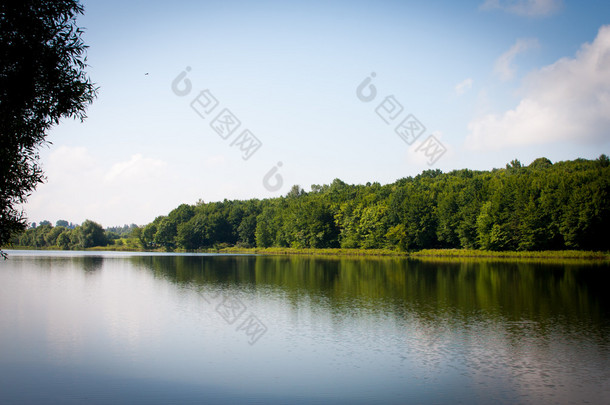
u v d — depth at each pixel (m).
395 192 119.38
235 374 20.91
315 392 18.73
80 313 34.69
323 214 138.50
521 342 26.16
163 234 172.12
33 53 13.91
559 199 87.31
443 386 19.47
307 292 45.75
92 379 20.14
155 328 29.69
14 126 14.64
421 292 45.34
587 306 37.03
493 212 96.94
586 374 20.94
